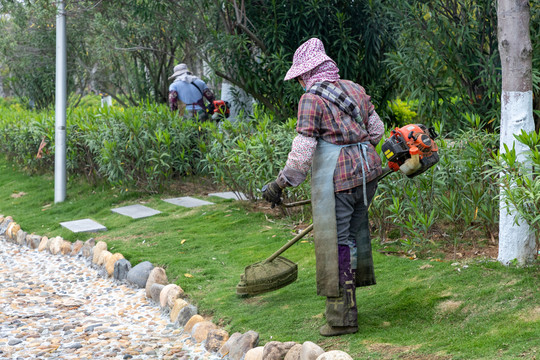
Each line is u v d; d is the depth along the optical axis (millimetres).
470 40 5777
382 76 8180
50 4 8375
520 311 3020
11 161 12273
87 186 8945
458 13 6145
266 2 7922
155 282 4812
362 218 3396
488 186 4547
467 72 5965
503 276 3510
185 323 4055
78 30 10773
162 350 3670
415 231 4586
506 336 2785
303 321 3543
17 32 12031
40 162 10570
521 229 3605
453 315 3215
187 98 8977
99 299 4953
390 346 2984
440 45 6055
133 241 6094
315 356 2816
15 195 9508
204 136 8391
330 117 3141
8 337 4039
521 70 3633
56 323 4336
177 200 7684
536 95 5535
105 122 8391
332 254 3146
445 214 4598
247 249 5262
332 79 3248
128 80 12477
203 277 4734
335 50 8047
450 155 4621
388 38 7996
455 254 4246
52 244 6621
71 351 3723
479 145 4520
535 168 3469
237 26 8039
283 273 3908
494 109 5828
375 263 4367
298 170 3146
